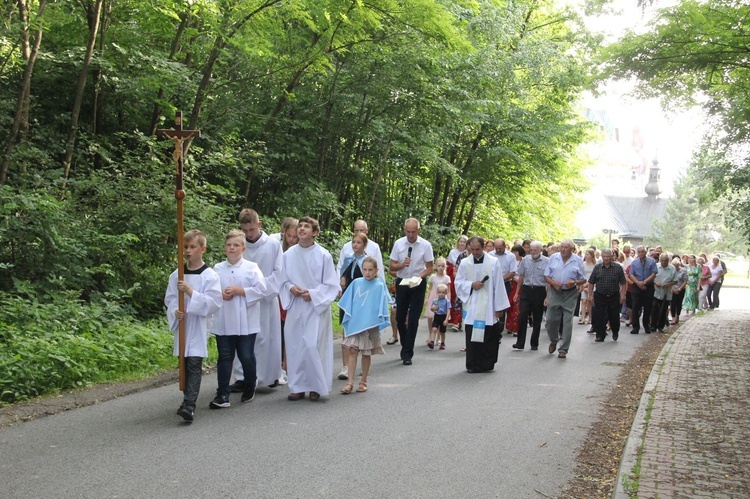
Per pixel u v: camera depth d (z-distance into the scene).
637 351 12.73
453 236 24.97
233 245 7.36
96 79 13.35
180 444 5.85
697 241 87.62
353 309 8.22
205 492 4.77
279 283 7.88
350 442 6.08
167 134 6.77
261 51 14.33
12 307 9.29
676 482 5.02
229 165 15.13
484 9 20.39
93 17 12.29
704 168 19.52
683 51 10.70
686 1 10.12
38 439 5.87
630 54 10.86
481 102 19.78
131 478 4.99
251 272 7.39
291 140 17.44
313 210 17.20
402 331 10.69
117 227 12.19
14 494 4.63
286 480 5.06
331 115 17.84
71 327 9.45
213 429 6.37
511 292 14.61
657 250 20.34
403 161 20.80
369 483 5.06
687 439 6.22
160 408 7.09
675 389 8.58
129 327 10.07
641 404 7.66
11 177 11.85
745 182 19.06
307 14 13.78
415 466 5.48
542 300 12.41
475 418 7.10
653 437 6.26
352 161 19.77
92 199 12.21
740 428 6.64
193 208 12.68
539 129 24.77
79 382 7.82
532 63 23.47
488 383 9.04
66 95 13.91
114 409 7.00
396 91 17.42
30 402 7.06
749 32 10.21
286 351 7.78
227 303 7.26
